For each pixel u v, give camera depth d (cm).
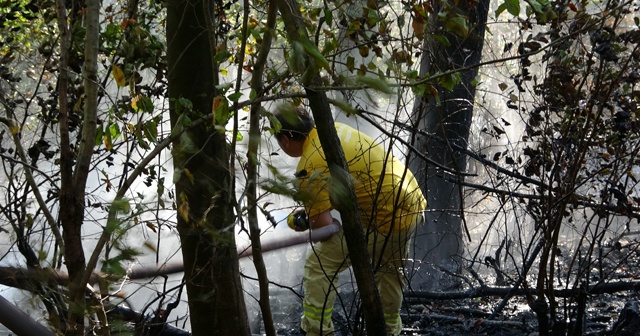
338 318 809
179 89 432
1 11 578
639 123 628
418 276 969
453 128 809
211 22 409
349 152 565
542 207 638
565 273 888
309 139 557
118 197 360
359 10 452
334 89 342
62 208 363
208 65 434
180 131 375
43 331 244
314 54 320
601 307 842
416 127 494
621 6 504
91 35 372
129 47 508
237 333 445
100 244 343
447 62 497
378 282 615
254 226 427
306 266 617
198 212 414
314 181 351
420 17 441
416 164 883
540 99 646
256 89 400
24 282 329
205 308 441
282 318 893
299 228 578
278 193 322
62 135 367
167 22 437
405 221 585
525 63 621
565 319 630
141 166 368
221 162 402
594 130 589
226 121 372
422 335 784
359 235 407
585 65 631
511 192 705
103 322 342
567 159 629
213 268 429
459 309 846
